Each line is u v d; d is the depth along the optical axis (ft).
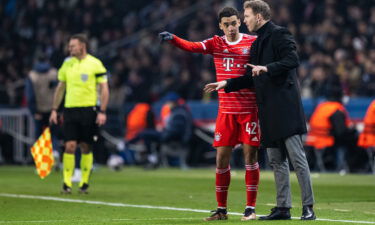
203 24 272.72
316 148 194.70
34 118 189.88
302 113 87.76
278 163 88.89
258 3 88.48
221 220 89.61
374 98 201.98
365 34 238.27
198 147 219.00
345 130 189.16
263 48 88.12
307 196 87.51
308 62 233.14
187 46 90.53
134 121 216.95
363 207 106.93
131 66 272.72
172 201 117.39
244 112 90.27
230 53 90.84
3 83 281.54
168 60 262.06
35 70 188.85
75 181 160.15
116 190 139.13
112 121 230.07
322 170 199.31
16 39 303.27
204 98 229.25
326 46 235.81
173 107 210.59
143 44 285.02
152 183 157.17
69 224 87.04
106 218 94.43
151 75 265.34
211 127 215.51
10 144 237.04
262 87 87.35
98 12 297.74
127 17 303.07
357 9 246.27
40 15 310.86
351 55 231.50
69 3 306.55
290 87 87.15
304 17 255.29
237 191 135.33
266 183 154.92
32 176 180.45
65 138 131.64
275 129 86.63
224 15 90.58
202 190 139.03
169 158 226.58
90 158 133.18
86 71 130.72
